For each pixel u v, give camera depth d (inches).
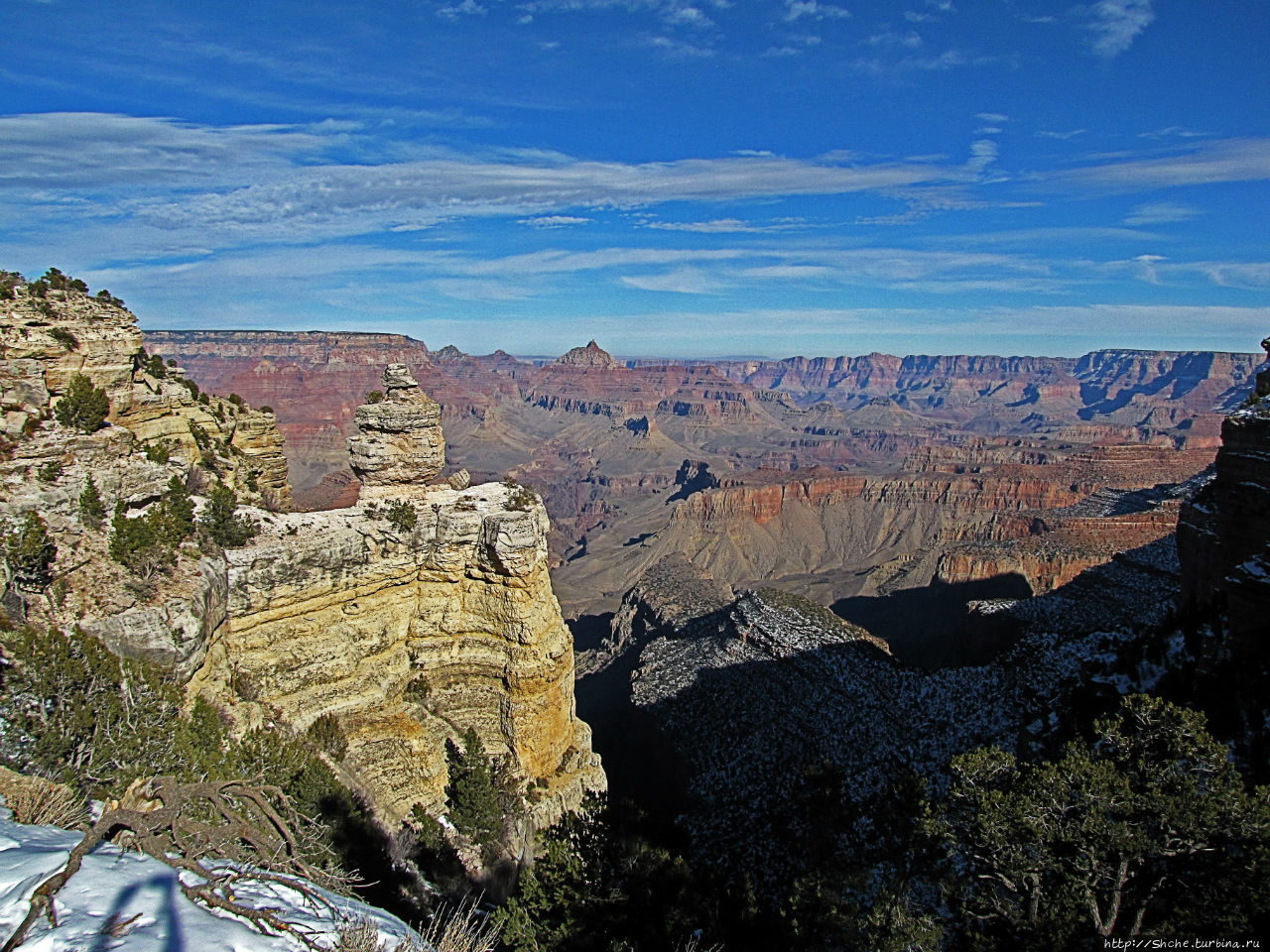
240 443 1914.4
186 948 414.3
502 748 1678.2
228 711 1293.1
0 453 1178.0
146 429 1483.8
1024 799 934.4
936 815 1032.2
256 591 1413.6
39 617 1125.7
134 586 1221.1
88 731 1010.1
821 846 1116.5
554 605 1765.5
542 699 1672.0
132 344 1471.5
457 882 1347.2
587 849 1127.0
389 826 1381.6
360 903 529.3
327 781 1279.5
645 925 1018.1
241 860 522.6
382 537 1582.2
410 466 1672.0
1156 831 911.0
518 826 1541.6
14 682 1002.7
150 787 551.8
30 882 451.8
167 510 1333.7
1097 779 928.3
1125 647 2407.7
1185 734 1000.9
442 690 1657.2
